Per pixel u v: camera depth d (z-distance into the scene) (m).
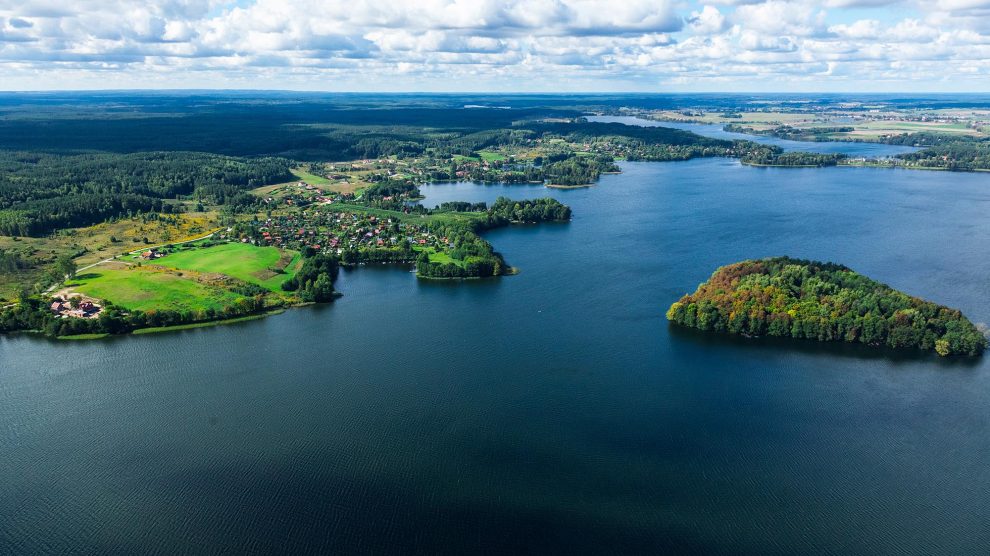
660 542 155.38
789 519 162.62
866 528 159.62
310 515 164.50
